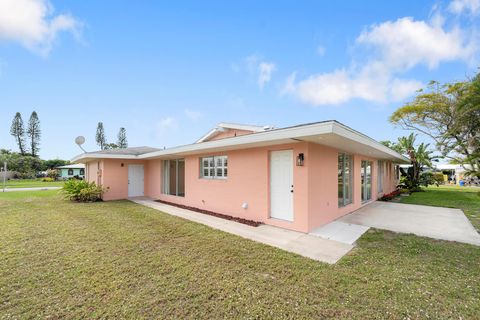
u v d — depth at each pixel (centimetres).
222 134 1105
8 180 3375
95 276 325
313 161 570
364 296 277
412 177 1692
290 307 256
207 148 712
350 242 478
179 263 370
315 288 296
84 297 273
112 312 246
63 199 1144
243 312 247
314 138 495
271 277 326
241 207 707
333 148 676
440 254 409
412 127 1842
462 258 390
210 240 489
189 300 269
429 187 2009
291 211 595
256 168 668
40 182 2933
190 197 930
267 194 637
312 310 251
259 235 528
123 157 1138
